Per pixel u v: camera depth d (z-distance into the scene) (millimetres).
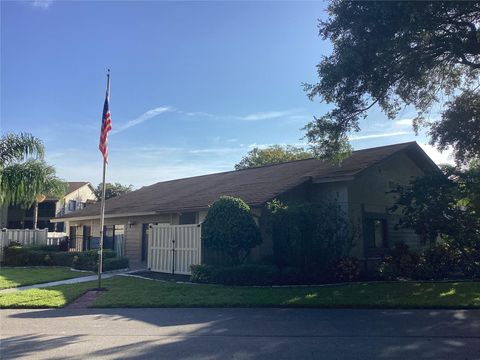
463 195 14555
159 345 7480
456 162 16047
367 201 18469
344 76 13438
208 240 15398
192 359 6648
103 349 7258
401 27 12320
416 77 13641
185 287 13648
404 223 15820
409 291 12469
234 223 14953
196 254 16312
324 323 9078
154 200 24672
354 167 18000
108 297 12328
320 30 13742
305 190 18562
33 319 9875
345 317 9680
